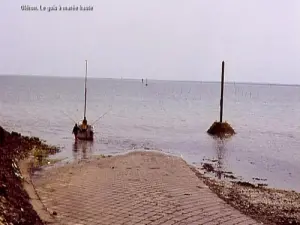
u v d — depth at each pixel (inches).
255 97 5098.4
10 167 564.4
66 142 1068.5
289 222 448.5
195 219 428.5
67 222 397.7
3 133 816.3
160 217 427.5
